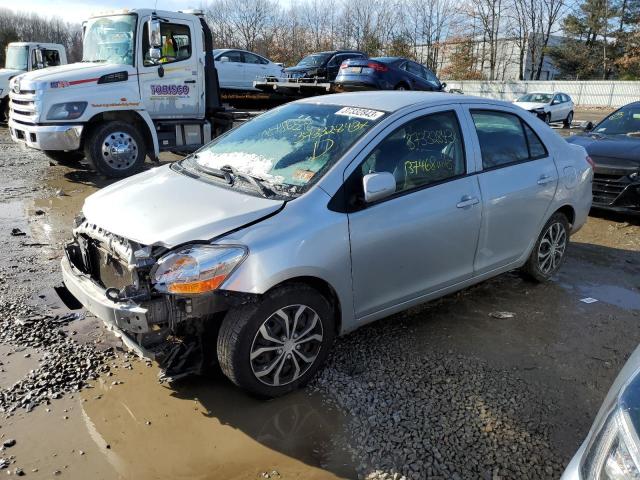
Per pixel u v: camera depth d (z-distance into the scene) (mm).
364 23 53281
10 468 2568
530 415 3025
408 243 3496
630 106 8367
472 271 4051
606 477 1474
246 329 2904
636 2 45781
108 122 8555
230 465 2637
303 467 2629
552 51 50094
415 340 3836
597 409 3105
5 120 16906
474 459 2678
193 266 2777
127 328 2830
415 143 3648
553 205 4590
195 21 9438
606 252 5992
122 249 2980
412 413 3012
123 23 8867
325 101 4098
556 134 4836
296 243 2979
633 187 6660
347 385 3262
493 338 3900
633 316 4340
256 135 3982
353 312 3367
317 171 3307
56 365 3395
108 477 2543
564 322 4191
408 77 15430
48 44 17891
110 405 3053
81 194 8016
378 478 2557
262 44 54188
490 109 4238
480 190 3922
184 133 9680
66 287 3568
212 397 3156
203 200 3180
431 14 52969
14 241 5770
